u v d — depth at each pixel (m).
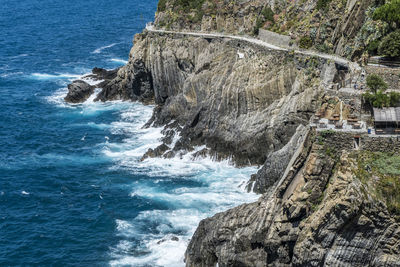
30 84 151.50
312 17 93.31
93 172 97.50
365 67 74.44
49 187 93.44
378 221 52.50
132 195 88.00
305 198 56.84
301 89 86.88
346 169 55.41
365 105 66.62
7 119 124.50
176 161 97.62
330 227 53.06
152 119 117.56
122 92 134.12
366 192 52.84
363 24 81.62
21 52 189.25
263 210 61.62
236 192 84.62
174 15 130.25
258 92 91.81
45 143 111.06
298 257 55.03
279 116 86.38
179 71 118.81
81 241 77.50
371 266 53.47
